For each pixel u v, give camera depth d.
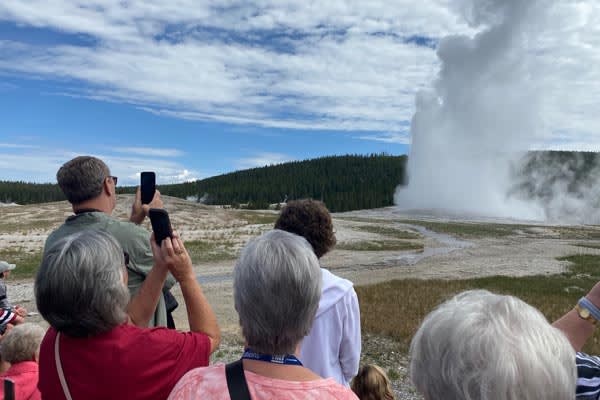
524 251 34.09
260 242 1.76
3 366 3.81
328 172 153.38
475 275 22.94
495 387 1.23
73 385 1.85
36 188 128.62
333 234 2.90
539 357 1.25
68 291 1.84
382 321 10.67
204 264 24.38
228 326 11.34
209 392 1.54
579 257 30.25
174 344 1.96
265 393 1.53
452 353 1.33
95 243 1.97
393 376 7.61
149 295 2.17
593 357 1.79
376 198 114.50
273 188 134.50
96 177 2.78
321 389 1.57
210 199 131.25
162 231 2.16
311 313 1.70
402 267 25.66
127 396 1.83
